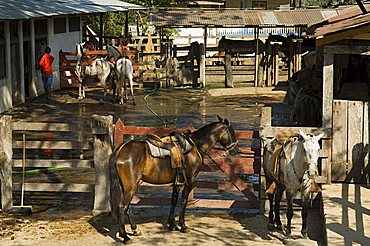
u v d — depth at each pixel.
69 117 20.28
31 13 21.31
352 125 11.54
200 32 43.09
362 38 11.02
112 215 9.67
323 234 9.57
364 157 11.55
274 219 10.15
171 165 9.61
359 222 9.53
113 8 30.23
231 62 28.73
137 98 24.84
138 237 9.75
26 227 10.22
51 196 12.07
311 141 8.67
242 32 39.72
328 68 11.41
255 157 11.10
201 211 11.10
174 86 28.28
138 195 11.89
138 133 10.88
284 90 26.95
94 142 10.75
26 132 17.94
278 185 9.81
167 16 27.81
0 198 11.25
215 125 10.26
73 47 30.50
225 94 25.83
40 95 25.56
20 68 23.06
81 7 27.33
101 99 23.23
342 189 11.23
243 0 45.06
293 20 27.33
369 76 19.95
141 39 32.41
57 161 11.00
